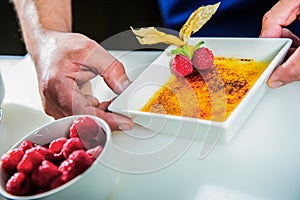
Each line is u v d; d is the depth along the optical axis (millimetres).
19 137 554
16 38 1086
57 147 456
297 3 597
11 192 423
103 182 448
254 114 521
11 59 702
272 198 439
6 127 571
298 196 436
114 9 1062
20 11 658
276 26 608
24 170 428
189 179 468
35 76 647
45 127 485
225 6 742
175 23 799
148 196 463
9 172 443
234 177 461
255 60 577
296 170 455
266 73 526
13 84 643
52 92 554
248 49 583
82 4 1070
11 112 591
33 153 433
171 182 469
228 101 521
